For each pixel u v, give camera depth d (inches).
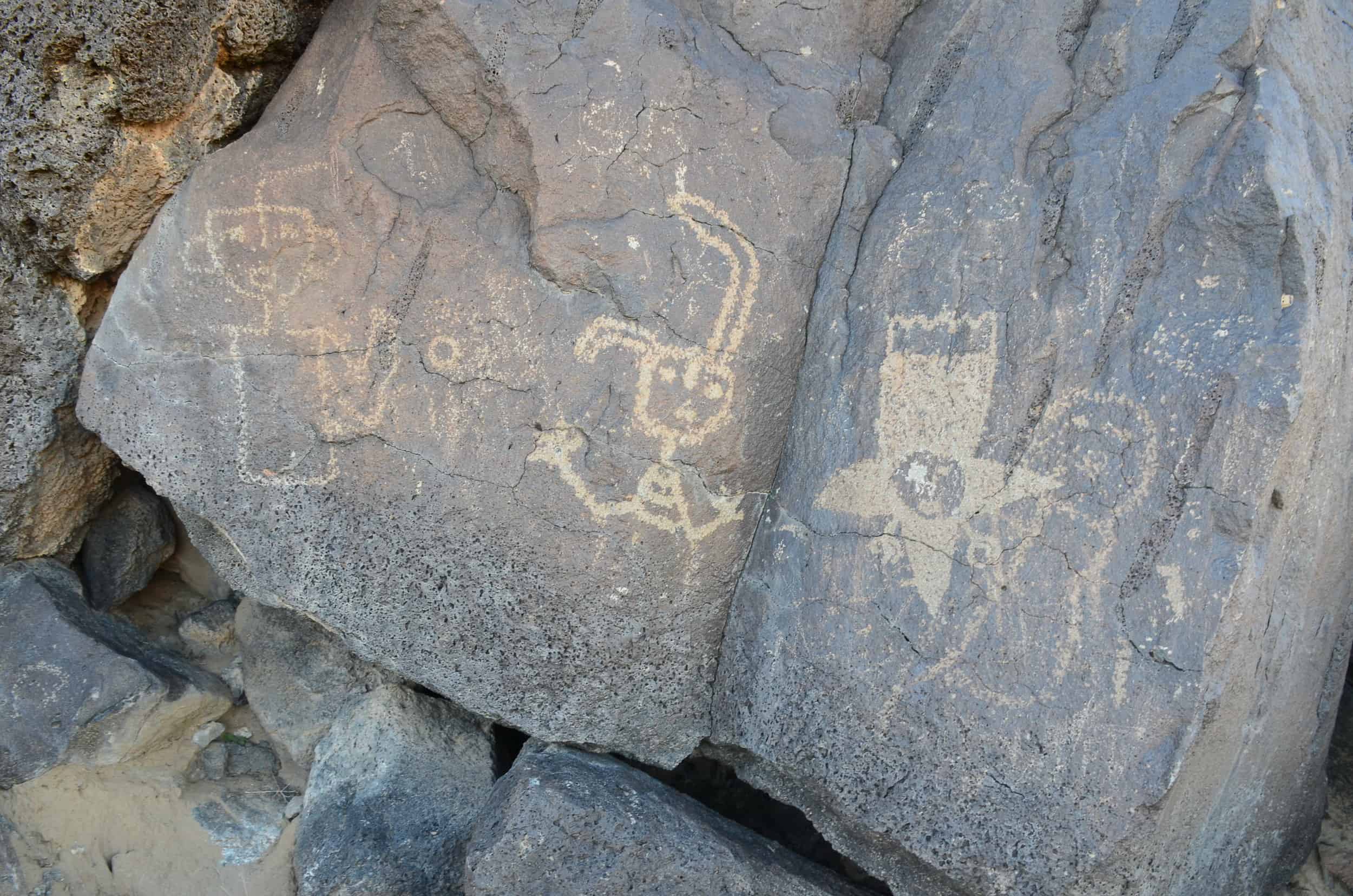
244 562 90.5
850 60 87.8
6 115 77.9
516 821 80.3
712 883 81.4
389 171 82.5
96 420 85.4
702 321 82.6
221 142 86.2
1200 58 72.2
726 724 88.0
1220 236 69.5
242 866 94.4
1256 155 68.3
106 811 93.5
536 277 81.8
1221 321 69.1
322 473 84.7
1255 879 89.4
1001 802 74.2
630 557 84.6
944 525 77.1
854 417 82.0
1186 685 68.6
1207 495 68.6
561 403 82.4
